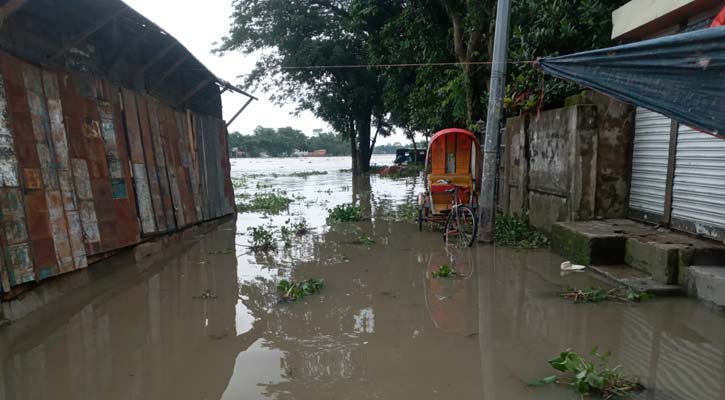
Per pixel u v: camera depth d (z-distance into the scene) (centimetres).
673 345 400
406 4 1409
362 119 2909
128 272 659
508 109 960
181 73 966
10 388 345
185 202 898
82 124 596
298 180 2592
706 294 485
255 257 753
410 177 2695
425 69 1426
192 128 986
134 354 402
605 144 711
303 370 369
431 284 591
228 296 557
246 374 365
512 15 974
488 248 777
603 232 627
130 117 721
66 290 538
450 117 1515
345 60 2367
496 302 519
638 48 341
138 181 720
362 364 378
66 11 595
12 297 457
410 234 931
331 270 667
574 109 712
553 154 786
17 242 462
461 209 831
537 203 849
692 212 596
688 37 309
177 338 435
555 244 716
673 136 621
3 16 460
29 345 420
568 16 862
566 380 345
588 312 478
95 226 595
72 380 357
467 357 387
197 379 358
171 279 630
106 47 695
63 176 545
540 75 846
